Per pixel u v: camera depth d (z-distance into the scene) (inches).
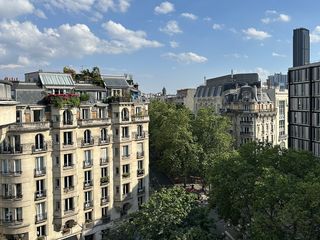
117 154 2886.3
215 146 3961.6
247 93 5093.5
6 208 2324.1
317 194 1531.7
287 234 1633.9
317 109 3196.4
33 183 2378.2
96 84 2984.7
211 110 4308.6
